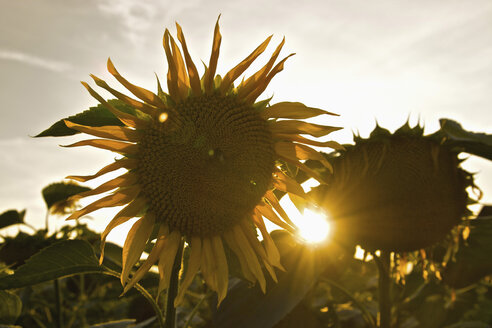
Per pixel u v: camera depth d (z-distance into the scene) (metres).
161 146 0.60
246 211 0.64
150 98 0.59
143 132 0.61
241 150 0.62
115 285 1.03
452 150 0.80
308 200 0.65
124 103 0.61
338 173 0.77
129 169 0.61
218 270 0.62
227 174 0.61
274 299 0.68
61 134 0.60
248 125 0.62
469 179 0.80
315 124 0.63
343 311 0.98
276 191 0.70
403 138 0.78
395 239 0.77
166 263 0.60
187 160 0.60
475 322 0.86
